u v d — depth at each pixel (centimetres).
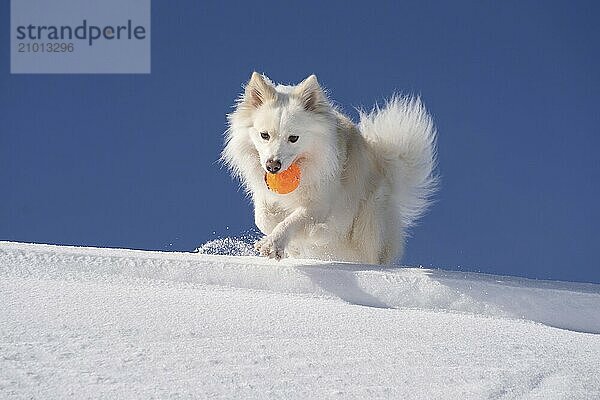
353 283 702
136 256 715
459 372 430
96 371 380
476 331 540
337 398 376
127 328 457
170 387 368
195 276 695
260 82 893
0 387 347
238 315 518
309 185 885
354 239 959
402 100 1044
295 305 584
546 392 411
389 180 1012
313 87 888
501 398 396
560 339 550
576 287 698
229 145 939
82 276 653
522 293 677
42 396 342
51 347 409
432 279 704
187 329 467
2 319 452
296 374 405
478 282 695
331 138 889
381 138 1030
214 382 381
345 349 455
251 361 417
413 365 436
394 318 560
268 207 926
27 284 575
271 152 843
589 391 417
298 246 934
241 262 726
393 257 994
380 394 387
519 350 491
